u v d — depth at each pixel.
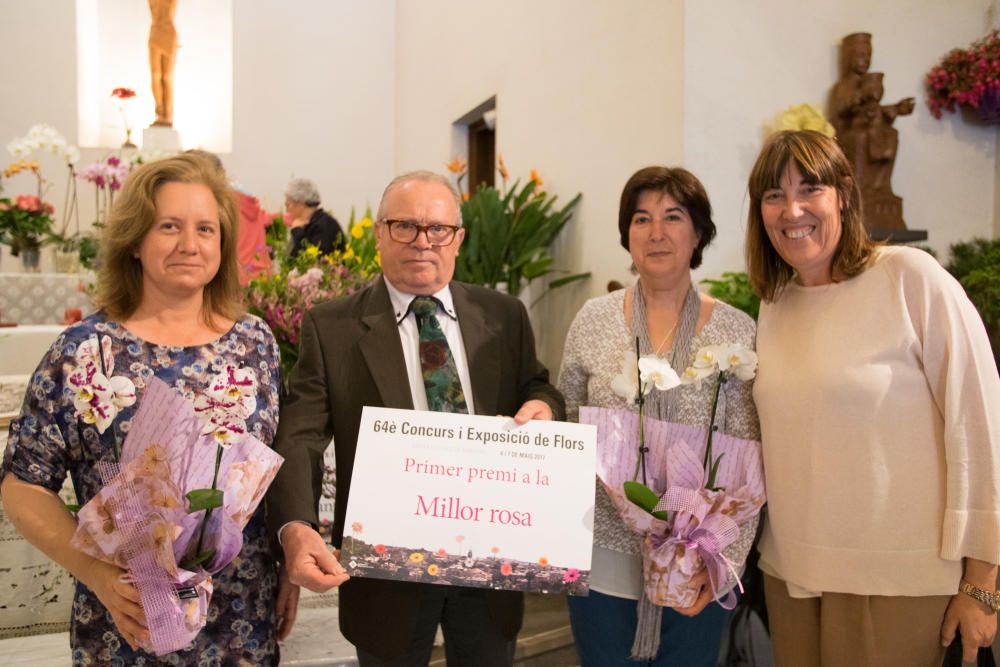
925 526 1.28
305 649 1.76
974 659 1.27
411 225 1.36
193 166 1.24
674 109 2.80
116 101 6.72
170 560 0.97
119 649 1.15
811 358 1.37
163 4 6.22
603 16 3.42
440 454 1.25
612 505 1.45
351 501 1.22
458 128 5.85
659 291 1.52
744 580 1.90
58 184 6.10
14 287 3.34
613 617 1.46
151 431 1.03
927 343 1.28
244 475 1.07
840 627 1.34
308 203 4.26
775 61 2.82
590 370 1.53
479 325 1.46
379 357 1.37
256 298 2.17
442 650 2.39
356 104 7.10
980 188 3.07
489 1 4.98
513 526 1.21
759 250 1.49
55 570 2.02
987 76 2.83
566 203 3.90
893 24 2.93
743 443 1.39
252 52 6.73
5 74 6.06
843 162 1.37
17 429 1.13
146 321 1.22
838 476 1.31
